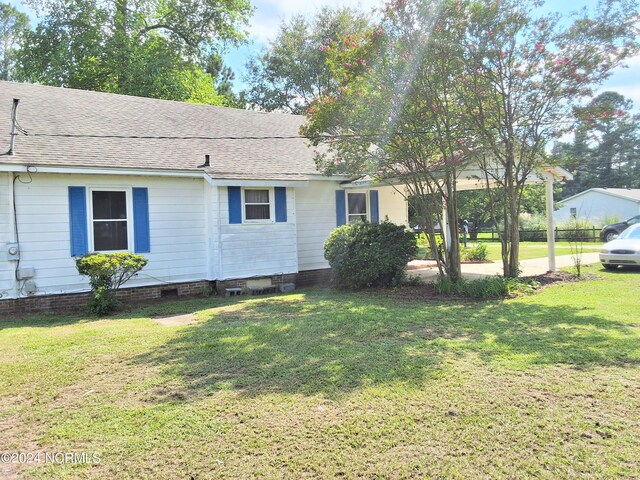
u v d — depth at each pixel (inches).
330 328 253.8
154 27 987.9
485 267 553.0
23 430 134.7
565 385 158.2
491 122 374.3
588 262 571.2
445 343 215.3
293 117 639.8
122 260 335.3
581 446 118.1
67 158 351.3
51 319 309.1
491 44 342.0
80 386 169.5
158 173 386.3
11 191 333.7
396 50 339.0
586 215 1460.4
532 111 373.1
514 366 178.7
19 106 417.1
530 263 575.2
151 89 873.5
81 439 128.3
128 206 387.2
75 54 869.2
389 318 277.0
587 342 210.1
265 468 111.6
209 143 476.7
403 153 373.7
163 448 122.3
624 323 246.7
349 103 357.1
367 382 165.8
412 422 133.3
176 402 152.5
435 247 404.5
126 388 166.4
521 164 401.7
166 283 405.7
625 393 150.4
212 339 233.9
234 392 160.1
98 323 290.5
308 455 116.9
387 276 419.2
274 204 450.0
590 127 370.9
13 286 335.3
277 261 452.1
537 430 126.8
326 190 517.3
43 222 348.2
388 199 584.4
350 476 107.5
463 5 324.8
